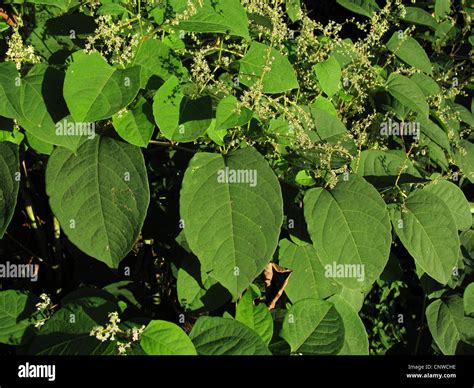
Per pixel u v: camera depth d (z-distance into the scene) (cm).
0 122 189
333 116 231
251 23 236
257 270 180
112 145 186
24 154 234
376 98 276
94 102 170
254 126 213
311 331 207
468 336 244
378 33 273
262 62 218
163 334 177
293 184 221
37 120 174
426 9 374
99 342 180
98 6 219
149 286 262
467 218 253
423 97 261
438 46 340
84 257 247
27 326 200
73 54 185
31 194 265
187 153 233
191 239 182
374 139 270
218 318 190
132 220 180
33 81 179
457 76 334
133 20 197
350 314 222
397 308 304
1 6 231
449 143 279
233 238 182
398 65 300
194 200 184
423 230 226
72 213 180
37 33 203
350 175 212
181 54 212
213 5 205
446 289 261
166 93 182
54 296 265
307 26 248
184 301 216
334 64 238
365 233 200
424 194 233
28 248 275
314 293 224
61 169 183
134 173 182
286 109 211
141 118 183
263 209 183
